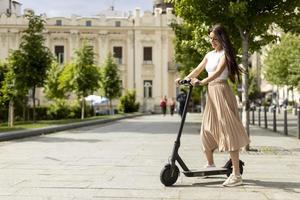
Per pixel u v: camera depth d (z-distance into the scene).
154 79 67.44
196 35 14.39
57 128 21.97
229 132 7.17
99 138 17.58
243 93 13.23
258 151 12.43
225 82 7.33
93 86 42.34
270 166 9.55
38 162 10.17
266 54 51.59
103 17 66.69
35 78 28.67
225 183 7.18
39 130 19.53
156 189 6.99
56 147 13.76
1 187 7.21
